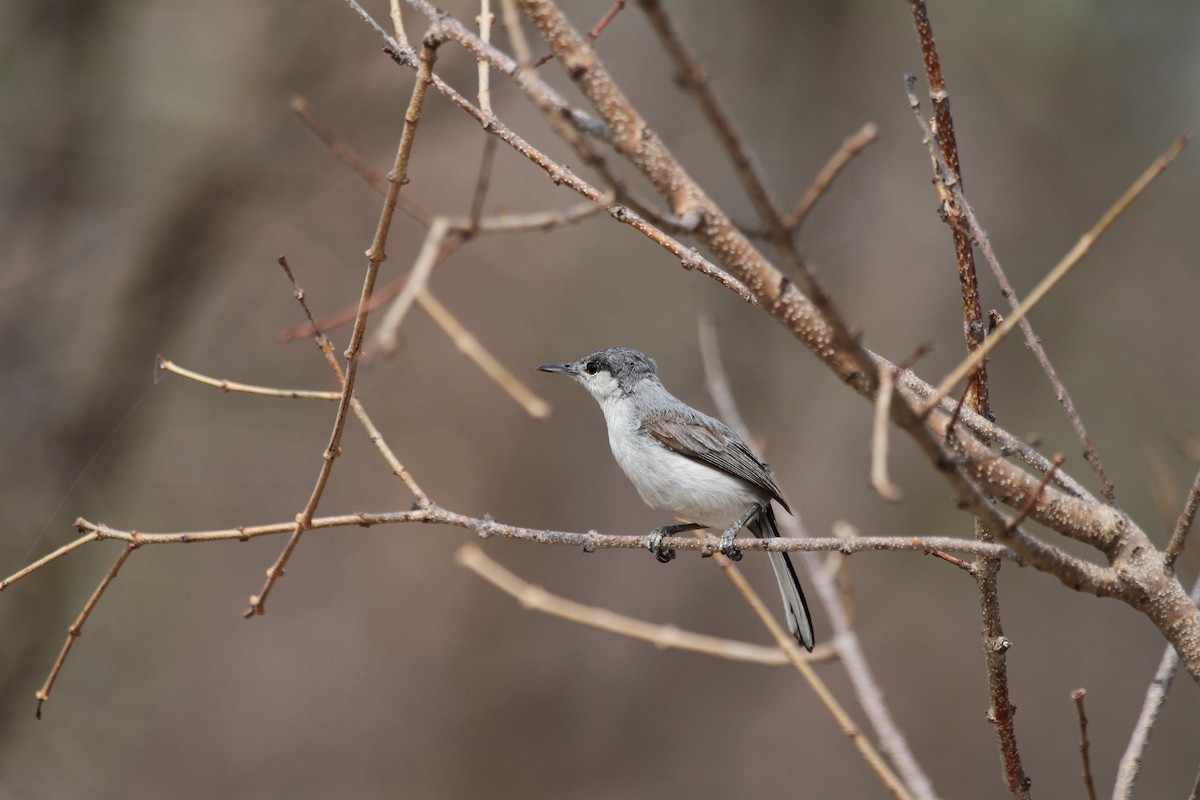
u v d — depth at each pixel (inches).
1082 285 593.0
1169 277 591.8
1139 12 577.6
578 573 604.7
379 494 607.8
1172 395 569.0
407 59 198.7
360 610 598.2
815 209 614.9
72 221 469.1
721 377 314.2
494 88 515.8
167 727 530.6
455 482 604.7
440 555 606.9
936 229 620.1
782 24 605.0
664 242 205.0
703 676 588.7
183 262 474.0
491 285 599.2
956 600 597.0
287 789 546.0
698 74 114.5
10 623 420.2
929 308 609.3
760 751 569.9
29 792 458.0
